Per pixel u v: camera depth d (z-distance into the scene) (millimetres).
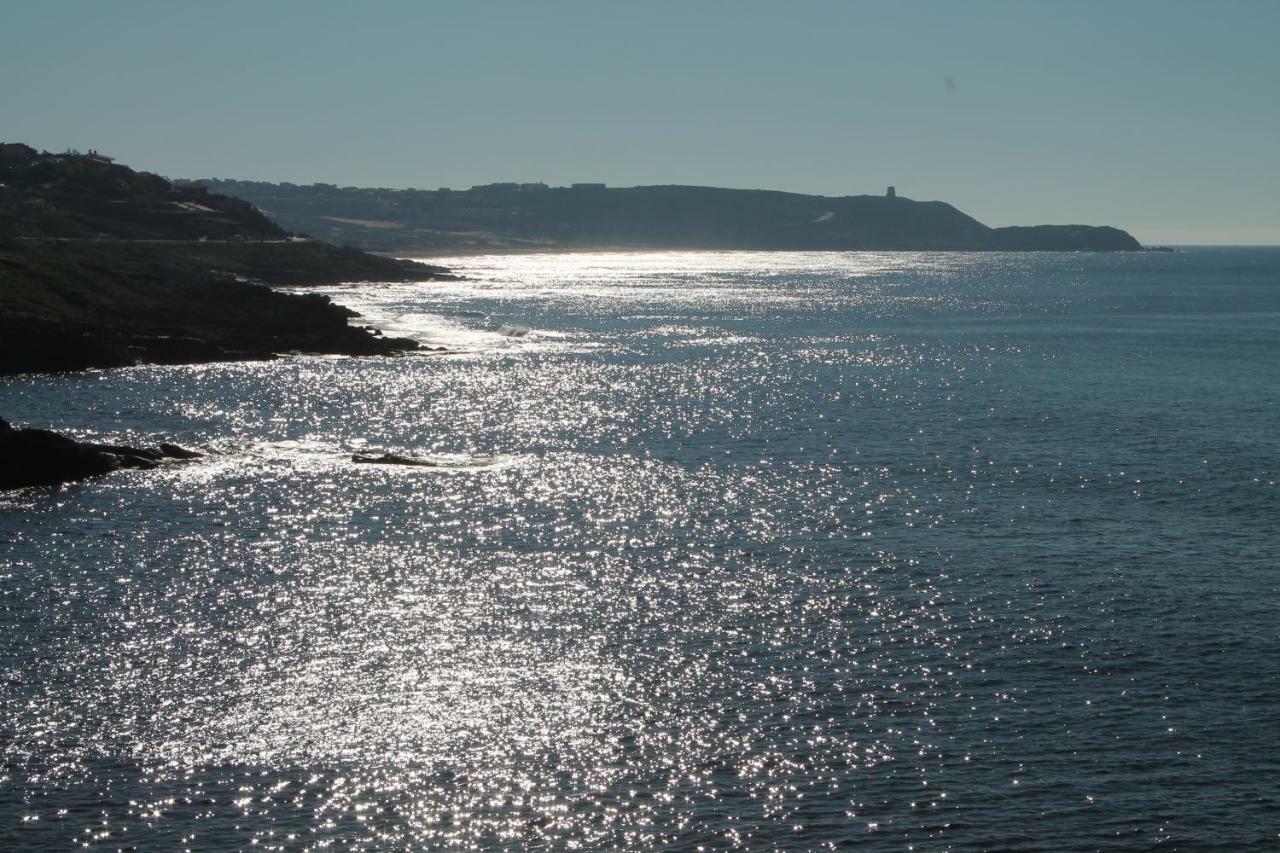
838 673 54219
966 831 41781
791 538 76375
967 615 61531
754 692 52250
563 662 55469
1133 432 115562
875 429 119062
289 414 127188
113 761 45906
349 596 64500
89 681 52750
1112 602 63469
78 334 156500
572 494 89125
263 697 51500
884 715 50125
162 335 171500
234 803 43312
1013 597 64312
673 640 58188
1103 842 41156
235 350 171125
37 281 180000
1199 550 73438
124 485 89875
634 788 44594
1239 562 70812
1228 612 61969
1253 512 83125
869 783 44812
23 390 137500
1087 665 55094
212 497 86688
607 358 184125
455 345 197500
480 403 136750
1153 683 53125
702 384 155125
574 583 67000
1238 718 49844
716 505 85625
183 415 125000
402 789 44438
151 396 136250
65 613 61094
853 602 63656
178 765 45781
